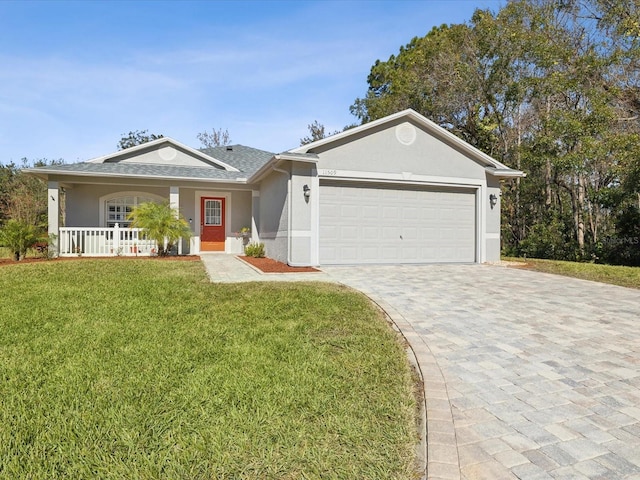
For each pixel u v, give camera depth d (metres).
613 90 14.82
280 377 3.44
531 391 3.47
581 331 5.21
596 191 15.43
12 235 11.89
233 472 2.21
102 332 4.66
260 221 15.05
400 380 3.48
